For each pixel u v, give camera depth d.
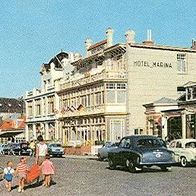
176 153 27.83
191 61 54.72
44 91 67.94
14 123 84.44
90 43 61.69
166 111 44.19
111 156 25.67
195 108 40.66
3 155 53.69
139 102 51.41
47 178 18.45
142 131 50.88
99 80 51.09
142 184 17.56
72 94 59.19
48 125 66.81
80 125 56.69
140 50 51.94
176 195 14.18
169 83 53.25
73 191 16.38
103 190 16.22
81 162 34.50
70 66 66.06
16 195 16.12
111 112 50.34
